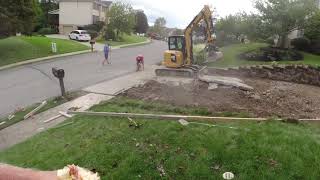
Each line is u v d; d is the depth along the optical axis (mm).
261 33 28312
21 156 10414
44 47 35812
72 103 14914
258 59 26797
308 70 20688
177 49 21031
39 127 12758
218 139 9680
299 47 29062
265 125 10562
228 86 16656
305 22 27609
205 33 22391
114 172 8898
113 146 10047
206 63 23594
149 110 13000
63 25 67250
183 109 12836
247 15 30594
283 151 8859
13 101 16141
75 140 10898
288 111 13133
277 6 27500
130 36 67875
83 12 66438
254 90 16594
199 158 9000
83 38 50531
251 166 8516
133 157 9305
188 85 17016
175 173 8641
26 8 31125
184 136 10094
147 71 23266
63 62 28625
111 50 39688
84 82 19344
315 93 17172
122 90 16375
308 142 9242
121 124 11578
